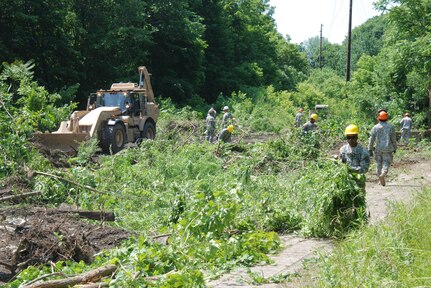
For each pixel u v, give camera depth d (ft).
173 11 161.79
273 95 191.01
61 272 22.02
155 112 86.74
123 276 20.84
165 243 28.27
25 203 37.91
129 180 44.11
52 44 128.77
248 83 211.82
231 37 209.87
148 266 22.85
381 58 152.87
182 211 32.71
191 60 172.55
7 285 22.09
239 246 26.96
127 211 36.76
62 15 129.70
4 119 50.03
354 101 138.51
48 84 132.05
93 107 80.74
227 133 67.36
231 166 48.44
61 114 78.43
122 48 150.71
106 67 144.66
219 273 23.93
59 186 39.78
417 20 119.75
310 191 35.22
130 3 145.18
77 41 142.41
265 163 56.75
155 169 48.49
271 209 34.06
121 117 77.51
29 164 44.78
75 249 27.07
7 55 120.26
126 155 53.52
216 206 28.32
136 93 82.07
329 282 20.34
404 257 21.95
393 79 134.51
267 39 251.39
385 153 48.39
